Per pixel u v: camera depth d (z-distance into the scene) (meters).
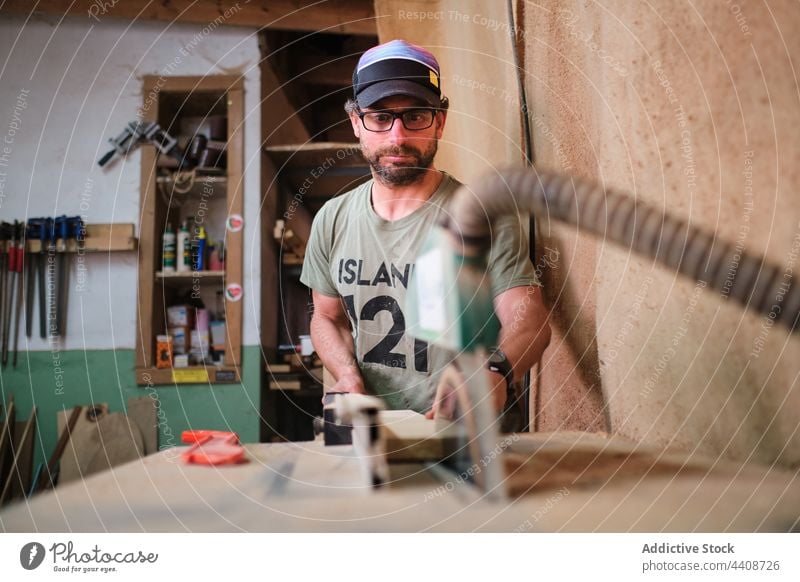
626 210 0.45
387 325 1.45
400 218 1.46
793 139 0.65
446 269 0.56
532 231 1.48
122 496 0.55
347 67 3.59
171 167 2.99
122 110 3.02
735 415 0.73
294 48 3.55
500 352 0.99
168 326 2.97
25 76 3.03
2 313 2.83
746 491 0.54
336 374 1.40
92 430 2.65
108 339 2.90
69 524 0.48
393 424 0.72
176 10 2.96
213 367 2.88
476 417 0.56
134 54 3.03
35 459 2.79
